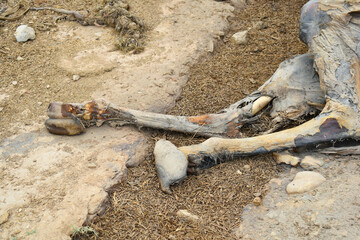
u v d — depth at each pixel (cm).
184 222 122
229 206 124
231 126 136
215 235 120
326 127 127
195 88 151
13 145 133
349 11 134
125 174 129
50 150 131
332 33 135
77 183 125
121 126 138
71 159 130
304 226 118
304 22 142
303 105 137
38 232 117
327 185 124
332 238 115
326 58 132
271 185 127
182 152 129
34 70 151
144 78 150
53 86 147
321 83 132
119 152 132
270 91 138
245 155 130
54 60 154
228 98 148
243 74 154
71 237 118
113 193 126
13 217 119
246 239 119
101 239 119
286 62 141
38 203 122
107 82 149
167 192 126
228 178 129
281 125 137
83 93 146
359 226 116
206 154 129
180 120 136
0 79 148
